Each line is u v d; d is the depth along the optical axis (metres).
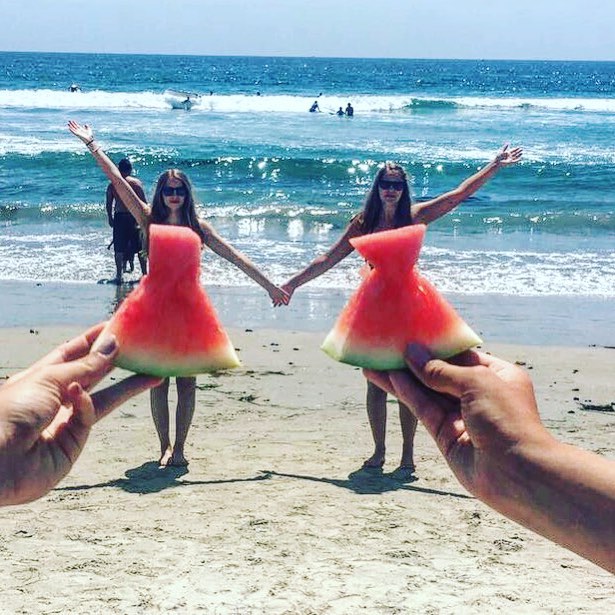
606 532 0.85
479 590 4.43
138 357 1.38
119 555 4.77
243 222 18.66
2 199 20.88
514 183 25.45
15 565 4.64
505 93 80.31
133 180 12.82
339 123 42.47
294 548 4.88
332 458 6.48
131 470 6.16
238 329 10.62
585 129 41.19
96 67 135.50
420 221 6.10
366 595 4.36
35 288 12.62
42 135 33.50
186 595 4.35
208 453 6.55
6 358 9.07
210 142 32.94
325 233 17.73
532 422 0.93
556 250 16.12
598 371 9.17
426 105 53.41
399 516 5.36
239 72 123.69
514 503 0.90
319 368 9.00
